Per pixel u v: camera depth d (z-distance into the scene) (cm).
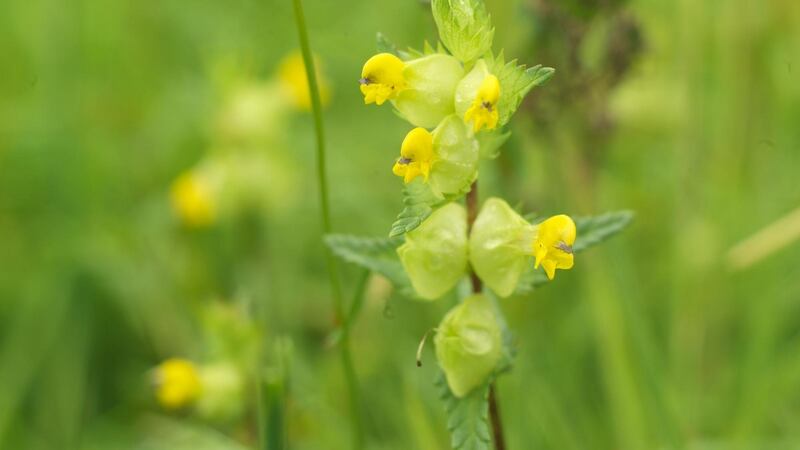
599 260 48
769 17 57
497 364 38
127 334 59
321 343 59
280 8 72
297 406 50
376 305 53
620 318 48
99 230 63
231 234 62
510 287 37
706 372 52
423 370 51
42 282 58
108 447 53
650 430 47
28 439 53
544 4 48
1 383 54
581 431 50
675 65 59
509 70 36
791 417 49
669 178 59
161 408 55
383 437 51
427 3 44
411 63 36
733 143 56
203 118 67
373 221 61
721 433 50
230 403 47
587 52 53
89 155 65
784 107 61
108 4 73
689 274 52
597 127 50
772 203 56
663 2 60
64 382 55
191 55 74
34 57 68
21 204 64
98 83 70
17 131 65
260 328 47
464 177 36
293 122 67
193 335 59
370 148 65
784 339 54
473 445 37
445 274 37
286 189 61
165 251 62
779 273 54
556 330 52
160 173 68
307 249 63
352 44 66
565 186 52
